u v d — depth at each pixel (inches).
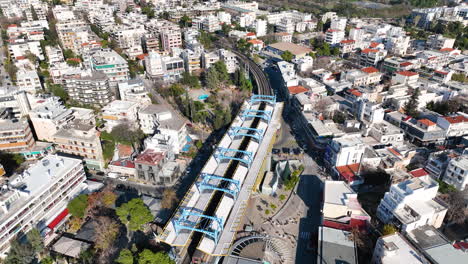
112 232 4409.5
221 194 4990.2
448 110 7485.2
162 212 5009.8
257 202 5364.2
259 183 5664.4
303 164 6304.1
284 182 5728.3
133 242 4498.0
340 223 4667.8
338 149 5708.7
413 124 6776.6
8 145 5807.1
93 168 5954.7
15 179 4525.1
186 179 5792.3
